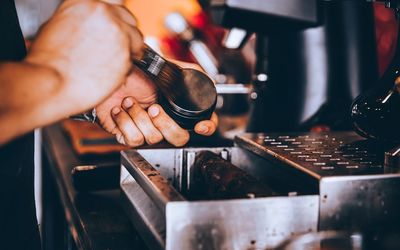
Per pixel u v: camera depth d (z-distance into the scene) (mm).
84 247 831
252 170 872
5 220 746
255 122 1176
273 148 809
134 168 759
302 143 849
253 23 1021
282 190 763
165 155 856
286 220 627
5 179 738
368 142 853
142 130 806
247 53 1883
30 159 796
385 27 1673
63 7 599
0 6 730
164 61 732
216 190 731
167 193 628
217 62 1944
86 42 582
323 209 640
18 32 767
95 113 870
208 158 814
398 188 660
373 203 655
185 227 599
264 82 1146
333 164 709
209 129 791
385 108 752
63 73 569
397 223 664
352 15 1048
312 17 984
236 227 613
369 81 1070
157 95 871
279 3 956
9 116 543
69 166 1215
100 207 946
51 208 1465
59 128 1816
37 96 552
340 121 1075
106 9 597
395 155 691
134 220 765
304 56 1073
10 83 542
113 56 591
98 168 1024
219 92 1203
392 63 786
